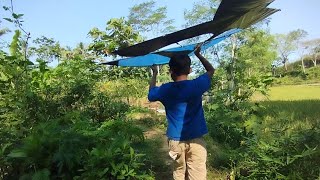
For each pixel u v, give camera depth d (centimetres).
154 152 664
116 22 1134
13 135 558
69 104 750
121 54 457
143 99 1440
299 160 485
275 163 493
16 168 517
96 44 1112
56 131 521
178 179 437
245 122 712
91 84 815
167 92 422
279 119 852
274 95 2528
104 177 473
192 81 423
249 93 852
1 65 702
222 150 655
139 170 535
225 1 331
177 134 421
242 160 556
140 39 1154
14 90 681
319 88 3681
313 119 973
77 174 493
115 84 1099
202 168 430
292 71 7188
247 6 342
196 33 392
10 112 630
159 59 512
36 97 673
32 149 487
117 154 485
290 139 519
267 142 571
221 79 922
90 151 506
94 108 811
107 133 543
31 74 757
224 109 787
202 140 432
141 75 1235
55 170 498
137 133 604
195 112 424
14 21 764
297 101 1744
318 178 466
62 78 797
